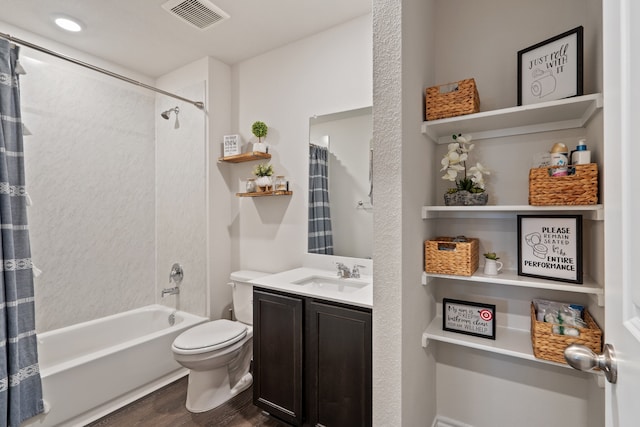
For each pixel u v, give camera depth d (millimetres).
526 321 1512
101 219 2615
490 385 1598
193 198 2725
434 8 1701
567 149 1320
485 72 1583
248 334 2174
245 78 2691
